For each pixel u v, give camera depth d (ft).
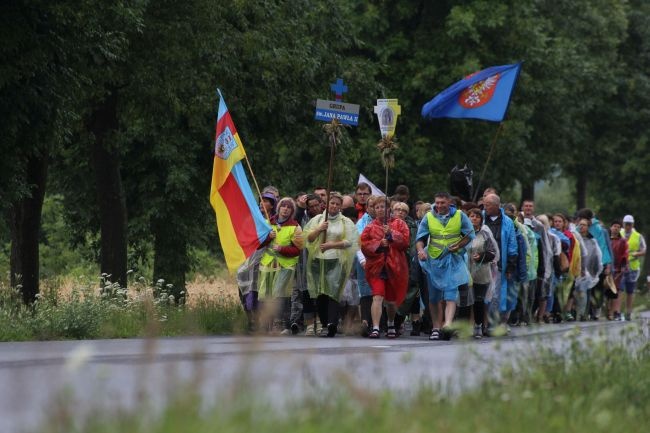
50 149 165.78
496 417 52.19
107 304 143.43
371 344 116.26
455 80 306.55
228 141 145.89
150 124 221.05
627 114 429.38
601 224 214.69
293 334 144.36
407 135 308.60
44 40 158.71
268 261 140.46
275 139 230.27
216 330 143.84
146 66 193.47
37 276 195.42
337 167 244.83
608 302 225.56
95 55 169.17
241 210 144.05
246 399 47.14
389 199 158.81
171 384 49.06
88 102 200.95
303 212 152.56
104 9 172.14
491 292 144.36
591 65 365.20
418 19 315.78
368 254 138.62
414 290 147.13
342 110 149.89
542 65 327.67
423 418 49.29
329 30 234.17
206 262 393.50
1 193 165.17
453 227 136.46
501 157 323.37
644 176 443.32
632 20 436.76
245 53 208.44
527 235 173.68
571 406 55.57
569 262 202.18
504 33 316.40
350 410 48.24
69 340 122.11
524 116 319.68
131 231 246.88
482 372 67.41
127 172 246.88
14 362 81.46
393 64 311.88
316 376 68.44
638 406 62.34
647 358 76.07
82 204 257.96
